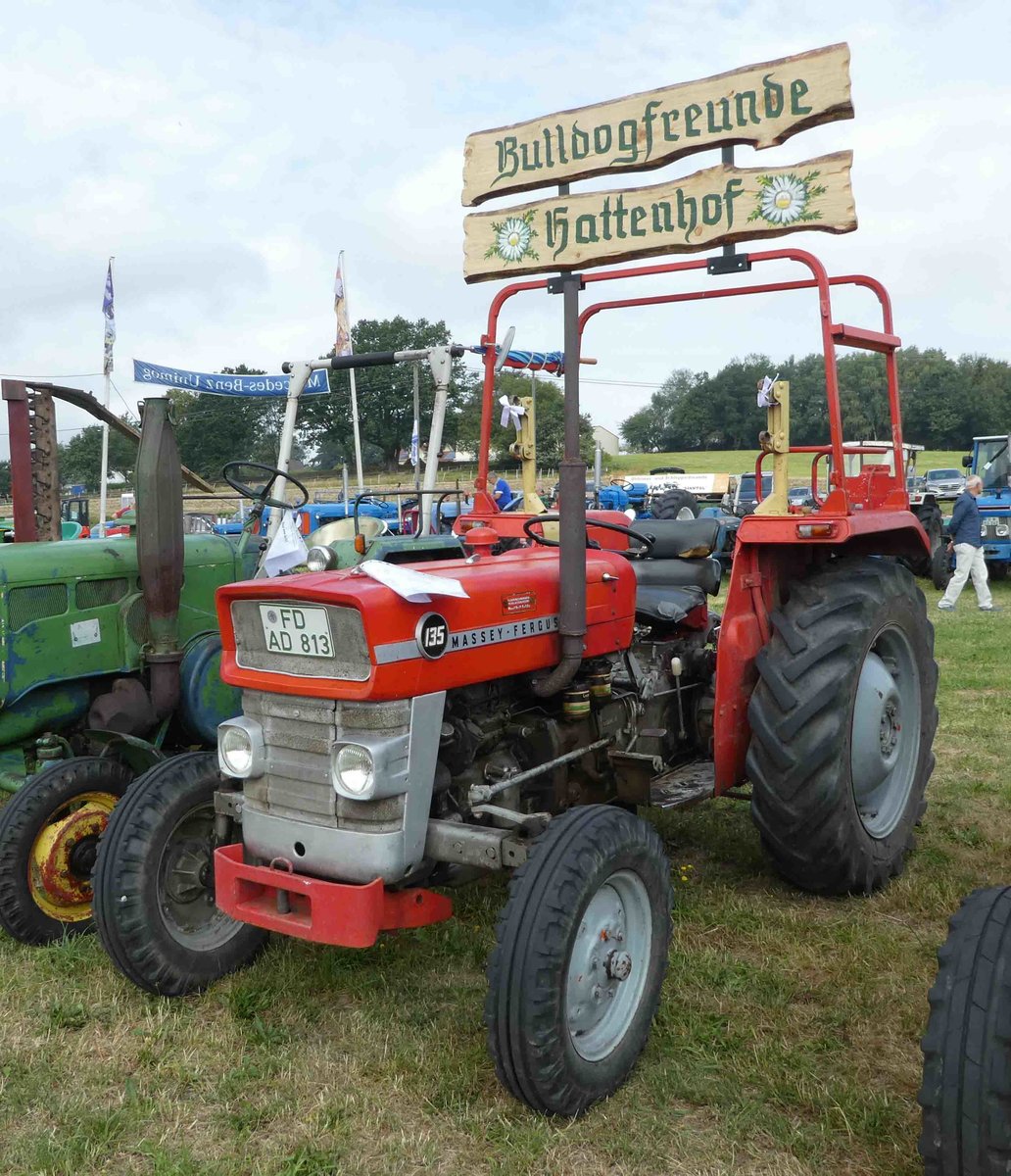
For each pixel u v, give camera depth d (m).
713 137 3.03
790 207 2.93
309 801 2.59
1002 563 12.98
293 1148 2.34
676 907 3.56
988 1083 1.80
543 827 2.59
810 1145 2.28
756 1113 2.40
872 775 3.53
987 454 13.61
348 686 2.46
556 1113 2.39
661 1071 2.60
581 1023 2.49
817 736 3.30
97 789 3.51
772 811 3.39
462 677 2.67
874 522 3.50
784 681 3.37
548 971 2.30
